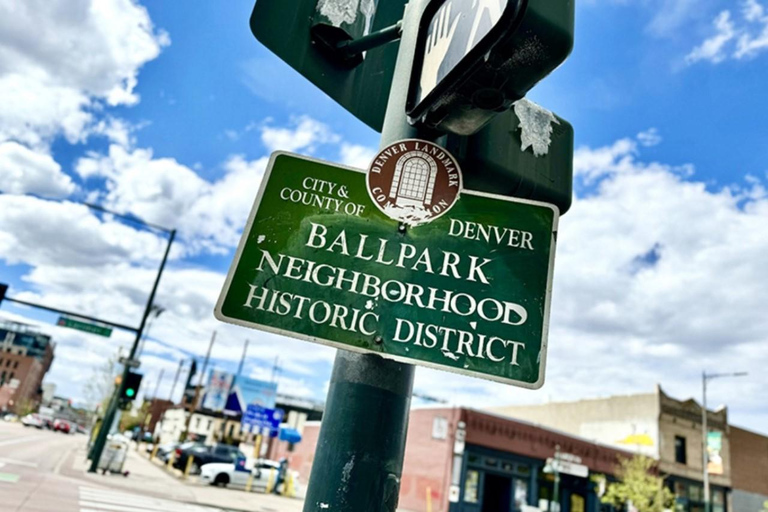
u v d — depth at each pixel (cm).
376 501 135
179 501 1288
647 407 2952
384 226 148
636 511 2334
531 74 120
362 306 138
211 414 5122
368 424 141
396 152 158
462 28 131
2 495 932
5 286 1324
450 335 134
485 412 2159
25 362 10350
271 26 191
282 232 145
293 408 4919
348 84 209
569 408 3466
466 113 139
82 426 11806
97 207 1512
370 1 218
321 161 155
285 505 1644
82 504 976
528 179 191
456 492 1925
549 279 140
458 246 145
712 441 2620
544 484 2288
